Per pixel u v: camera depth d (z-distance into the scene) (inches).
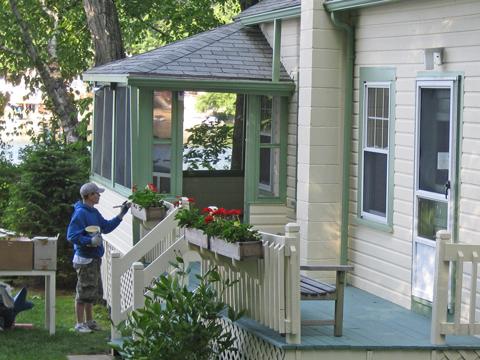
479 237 355.6
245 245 333.7
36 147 771.4
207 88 505.4
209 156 635.5
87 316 492.1
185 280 427.5
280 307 326.6
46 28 973.2
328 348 329.1
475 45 357.4
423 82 390.0
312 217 456.4
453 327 333.4
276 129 529.0
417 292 397.4
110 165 581.9
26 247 474.3
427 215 391.2
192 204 404.2
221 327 351.3
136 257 422.0
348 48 453.1
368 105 444.8
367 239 442.9
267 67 533.0
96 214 480.4
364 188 446.3
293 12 492.7
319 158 455.5
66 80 981.2
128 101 521.0
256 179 525.3
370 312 395.2
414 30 401.1
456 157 366.6
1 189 807.7
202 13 957.2
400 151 413.4
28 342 466.0
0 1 956.0
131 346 345.7
